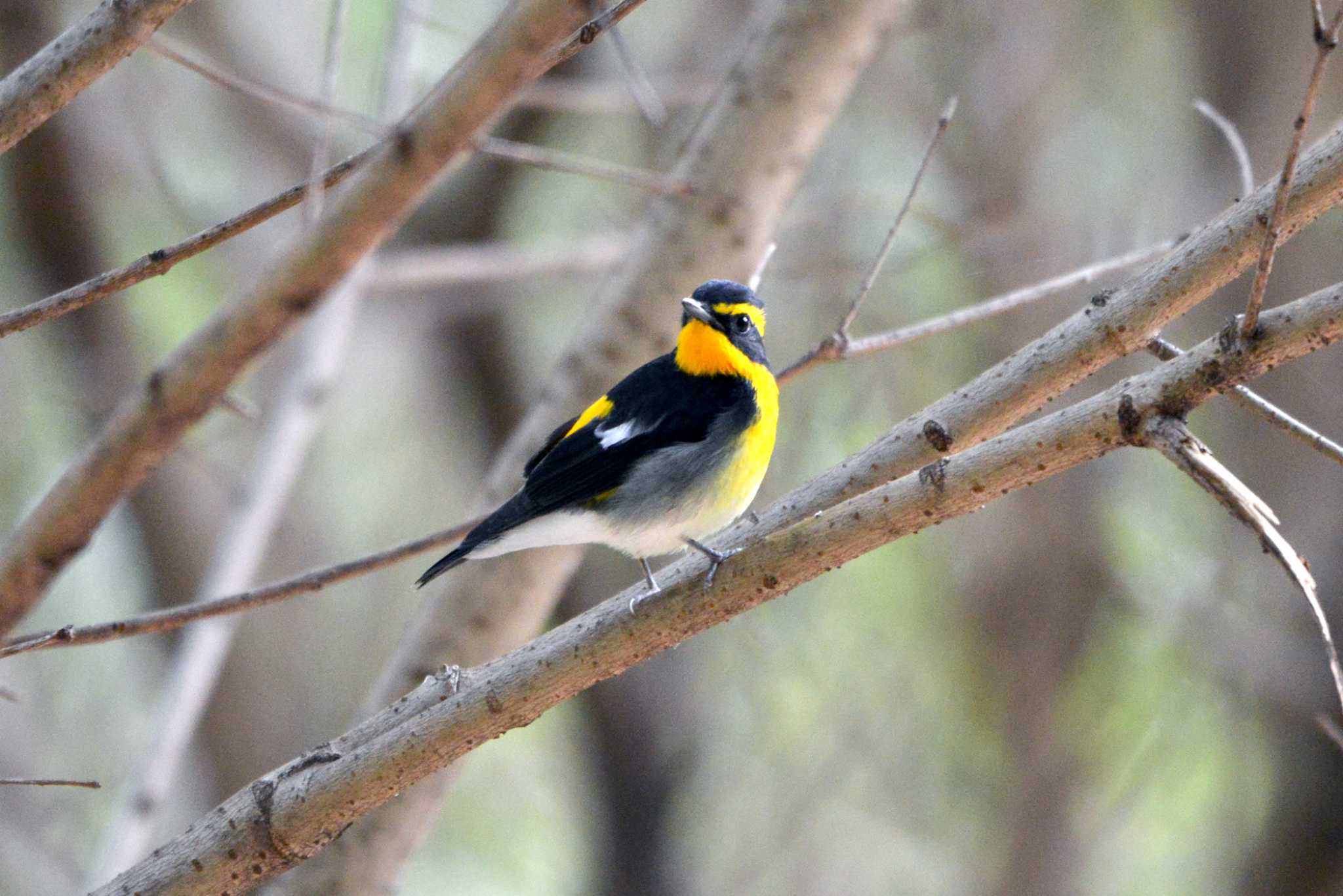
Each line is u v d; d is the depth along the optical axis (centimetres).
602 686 1559
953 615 1538
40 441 1462
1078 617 1480
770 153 809
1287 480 1307
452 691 524
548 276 1453
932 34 1432
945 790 1564
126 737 1497
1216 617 1352
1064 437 452
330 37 627
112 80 1384
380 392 1700
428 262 1181
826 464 1458
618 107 1093
